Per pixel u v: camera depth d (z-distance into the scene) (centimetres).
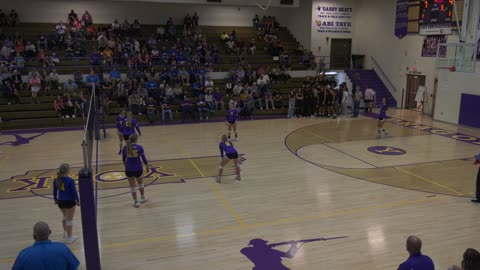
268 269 696
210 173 1246
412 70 2441
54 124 1945
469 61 1955
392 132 1862
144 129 1911
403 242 800
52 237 818
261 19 2967
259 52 2684
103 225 874
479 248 779
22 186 1128
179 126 1983
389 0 2572
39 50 2175
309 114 2277
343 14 2841
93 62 2205
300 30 2892
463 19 1978
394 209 972
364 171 1275
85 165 648
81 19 2516
